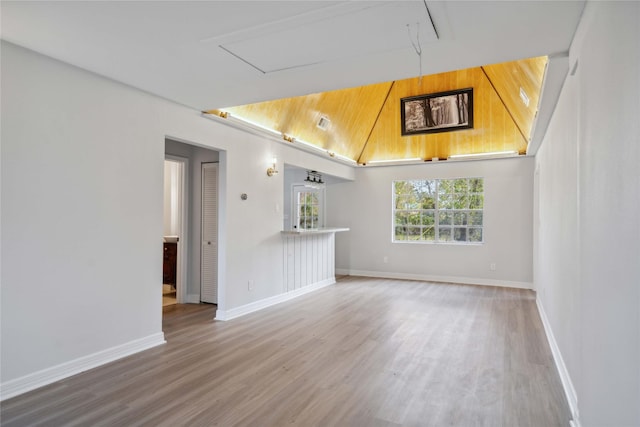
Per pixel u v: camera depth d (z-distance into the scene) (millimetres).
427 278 7652
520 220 6930
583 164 2041
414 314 4965
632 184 1253
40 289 2807
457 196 7539
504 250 7043
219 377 2986
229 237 4684
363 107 6781
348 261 8406
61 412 2430
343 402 2600
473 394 2729
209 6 2156
